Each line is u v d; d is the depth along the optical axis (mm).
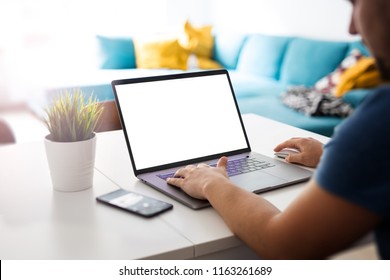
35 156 1611
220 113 1562
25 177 1406
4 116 5500
